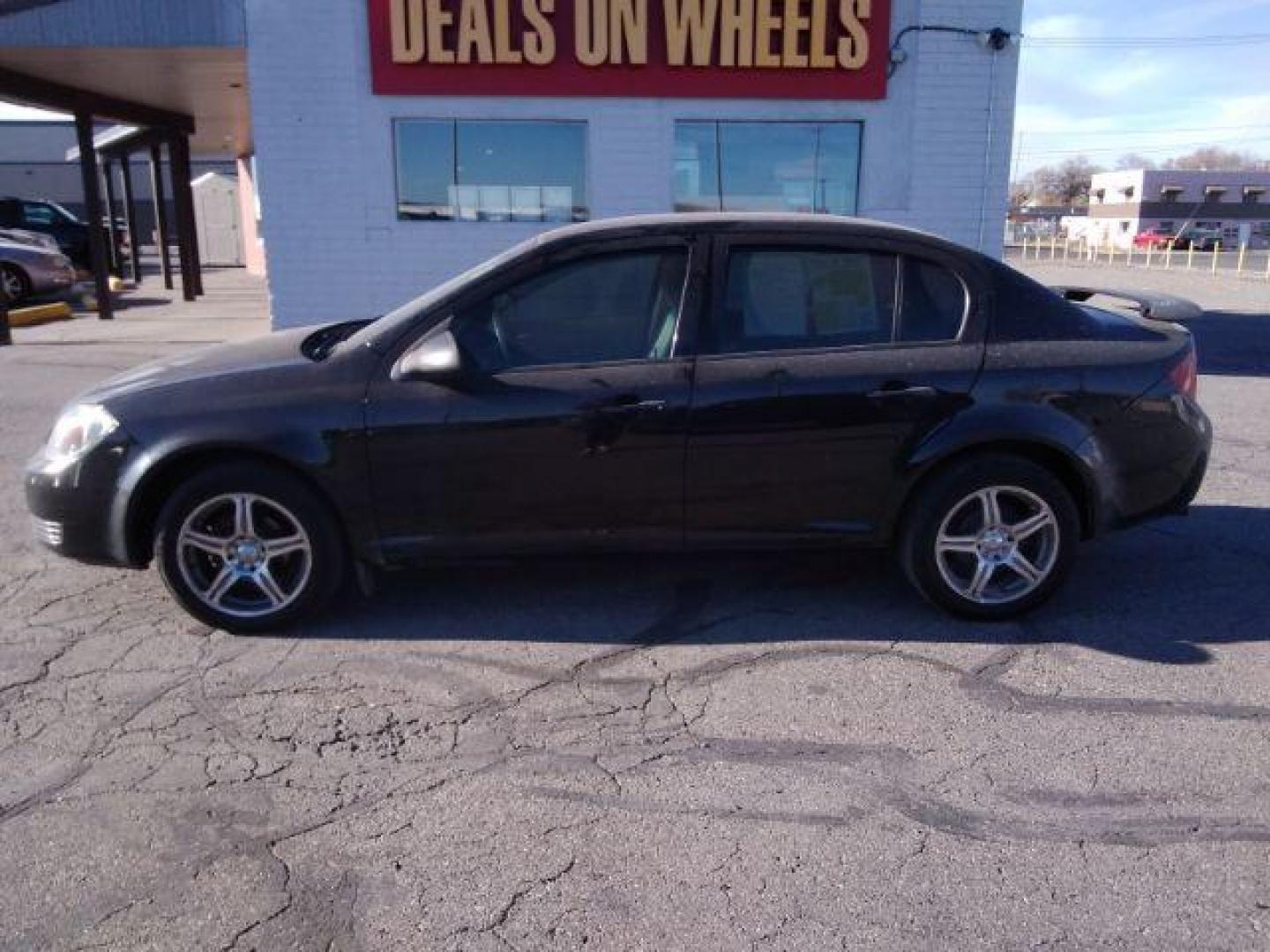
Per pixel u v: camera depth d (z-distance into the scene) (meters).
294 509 4.09
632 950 2.45
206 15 11.09
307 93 10.62
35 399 9.40
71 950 2.44
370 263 11.08
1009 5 10.67
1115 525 4.35
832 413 4.09
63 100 15.20
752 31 10.48
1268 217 88.94
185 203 20.08
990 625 4.32
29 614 4.42
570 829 2.92
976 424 4.12
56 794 3.08
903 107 10.84
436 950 2.45
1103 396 4.21
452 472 4.05
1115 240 77.62
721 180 11.05
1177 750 3.33
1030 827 2.93
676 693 3.73
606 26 10.45
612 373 4.07
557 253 4.12
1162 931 2.51
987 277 4.30
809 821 2.96
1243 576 4.89
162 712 3.58
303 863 2.77
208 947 2.45
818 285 4.21
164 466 4.06
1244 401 9.42
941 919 2.55
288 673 3.88
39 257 18.62
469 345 4.09
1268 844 2.85
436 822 2.96
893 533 4.32
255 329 15.05
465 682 3.81
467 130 10.86
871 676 3.86
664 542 4.19
